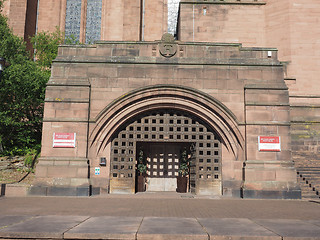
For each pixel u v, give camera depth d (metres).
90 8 32.88
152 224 7.14
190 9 23.69
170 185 18.23
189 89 15.21
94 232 6.27
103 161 14.95
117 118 15.23
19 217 7.92
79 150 14.58
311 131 20.55
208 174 15.38
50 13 32.19
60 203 11.23
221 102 15.25
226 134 15.12
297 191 14.03
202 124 15.87
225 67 15.54
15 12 29.08
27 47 29.59
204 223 7.33
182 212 9.23
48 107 14.84
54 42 24.45
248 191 14.02
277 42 22.70
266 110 14.98
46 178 14.11
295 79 21.58
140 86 15.34
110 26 31.20
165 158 18.56
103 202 11.71
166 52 15.62
